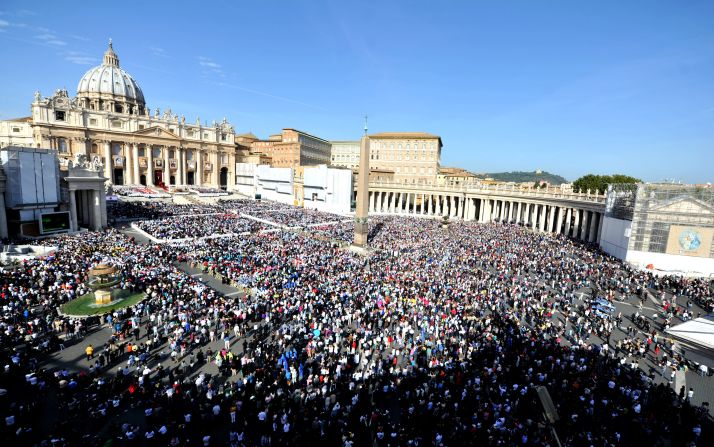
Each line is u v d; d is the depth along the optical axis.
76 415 17.64
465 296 33.41
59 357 23.16
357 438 16.81
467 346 24.77
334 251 49.03
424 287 34.69
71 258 37.59
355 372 21.97
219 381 21.33
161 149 123.12
